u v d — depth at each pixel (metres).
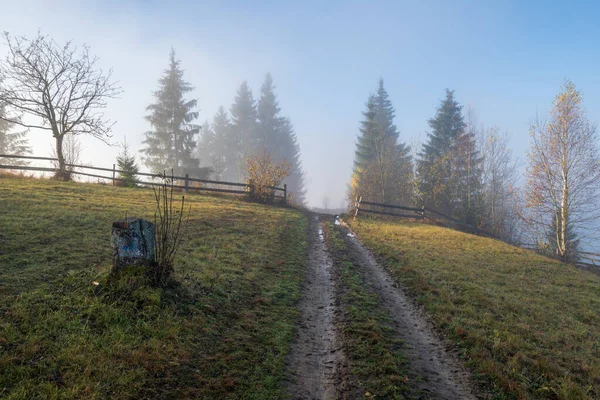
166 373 4.88
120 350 5.01
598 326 8.69
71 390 4.12
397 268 11.96
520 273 13.22
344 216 23.95
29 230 9.25
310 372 5.68
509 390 5.42
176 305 6.63
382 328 7.37
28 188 15.71
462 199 32.31
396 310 8.63
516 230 34.59
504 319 8.33
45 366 4.41
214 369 5.25
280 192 27.70
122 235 6.72
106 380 4.45
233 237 12.72
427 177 32.19
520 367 6.16
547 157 22.89
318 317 7.86
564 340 7.57
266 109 74.88
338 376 5.57
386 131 50.66
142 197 17.72
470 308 8.62
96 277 6.70
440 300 9.16
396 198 34.31
